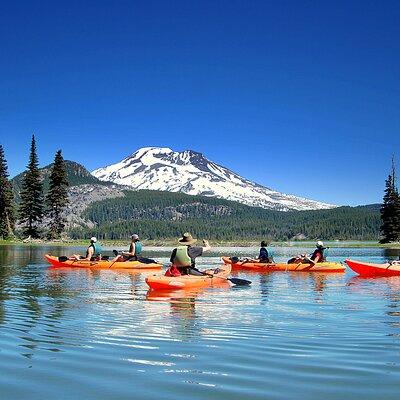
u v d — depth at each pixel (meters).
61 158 95.69
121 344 8.82
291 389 6.36
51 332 9.84
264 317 11.68
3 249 62.47
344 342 9.02
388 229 100.75
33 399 5.98
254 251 75.69
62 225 97.31
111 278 21.95
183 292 16.70
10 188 96.88
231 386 6.48
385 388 6.39
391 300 14.94
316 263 27.05
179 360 7.74
